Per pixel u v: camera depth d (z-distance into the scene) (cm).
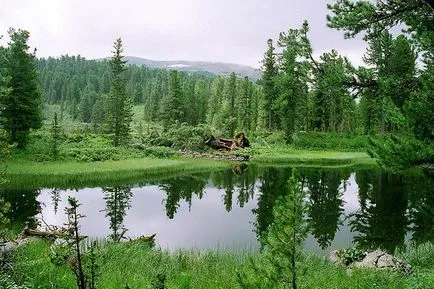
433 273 853
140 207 2577
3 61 4300
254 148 6719
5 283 757
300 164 5362
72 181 3375
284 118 7438
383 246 1678
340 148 7200
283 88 7294
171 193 3142
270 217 2367
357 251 1295
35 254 1008
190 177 4016
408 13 845
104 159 4509
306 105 7825
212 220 2270
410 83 872
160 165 4391
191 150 6391
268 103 8381
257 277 562
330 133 7781
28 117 4431
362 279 905
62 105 17512
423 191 3152
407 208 2516
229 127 8175
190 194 3127
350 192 3133
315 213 2359
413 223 2109
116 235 1833
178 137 6594
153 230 2009
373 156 823
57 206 2447
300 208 528
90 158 4400
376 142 829
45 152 4331
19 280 816
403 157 780
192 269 1180
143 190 3228
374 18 852
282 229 525
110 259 1134
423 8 825
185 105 9150
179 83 8569
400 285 841
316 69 936
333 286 848
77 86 19562
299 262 533
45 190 2967
